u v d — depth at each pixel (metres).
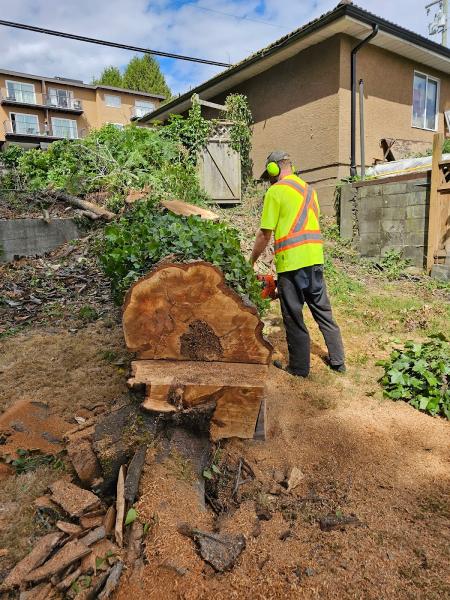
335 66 9.10
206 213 6.92
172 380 2.34
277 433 2.77
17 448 2.52
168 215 5.05
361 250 8.41
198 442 2.42
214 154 10.55
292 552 1.90
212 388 2.36
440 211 7.13
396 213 7.77
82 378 3.38
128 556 1.82
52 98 34.53
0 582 1.70
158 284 2.44
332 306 5.58
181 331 2.53
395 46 9.70
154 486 2.05
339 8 8.06
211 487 2.32
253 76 11.30
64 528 1.91
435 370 3.38
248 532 2.00
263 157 11.36
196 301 2.46
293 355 3.56
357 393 3.40
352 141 9.34
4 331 4.45
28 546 1.87
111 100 36.41
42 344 4.05
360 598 1.69
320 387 3.44
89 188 8.87
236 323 2.49
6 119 33.16
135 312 2.48
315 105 9.70
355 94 9.26
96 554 1.83
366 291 6.36
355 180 9.11
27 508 2.07
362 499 2.24
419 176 7.38
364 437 2.77
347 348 4.30
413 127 11.01
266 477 2.42
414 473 2.44
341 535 2.00
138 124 16.70
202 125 10.40
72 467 2.34
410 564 1.84
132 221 6.00
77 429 2.43
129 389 2.52
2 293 5.54
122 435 2.24
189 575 1.74
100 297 5.37
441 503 2.20
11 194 8.44
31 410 2.86
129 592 1.69
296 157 10.38
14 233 7.06
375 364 3.86
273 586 1.72
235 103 11.15
